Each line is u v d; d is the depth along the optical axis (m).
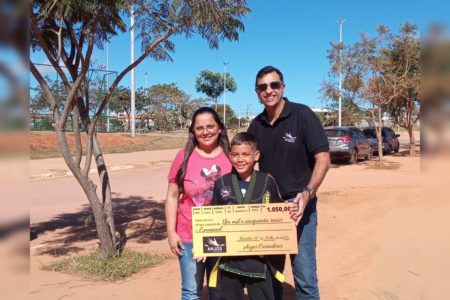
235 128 50.22
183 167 3.34
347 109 33.44
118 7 4.96
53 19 5.67
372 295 4.38
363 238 6.51
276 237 3.02
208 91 58.66
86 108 5.72
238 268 3.06
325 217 8.09
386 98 19.31
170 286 4.73
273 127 3.39
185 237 3.38
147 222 8.11
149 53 5.85
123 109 52.34
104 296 4.45
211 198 3.27
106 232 5.65
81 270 5.16
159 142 29.72
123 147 25.98
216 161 3.36
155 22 5.82
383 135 24.34
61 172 15.07
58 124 5.36
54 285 4.73
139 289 4.65
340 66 19.20
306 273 3.33
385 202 9.38
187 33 5.59
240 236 3.03
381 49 18.78
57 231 7.47
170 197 3.44
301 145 3.32
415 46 18.20
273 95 3.29
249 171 3.14
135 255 5.74
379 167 17.75
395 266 5.02
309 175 3.39
